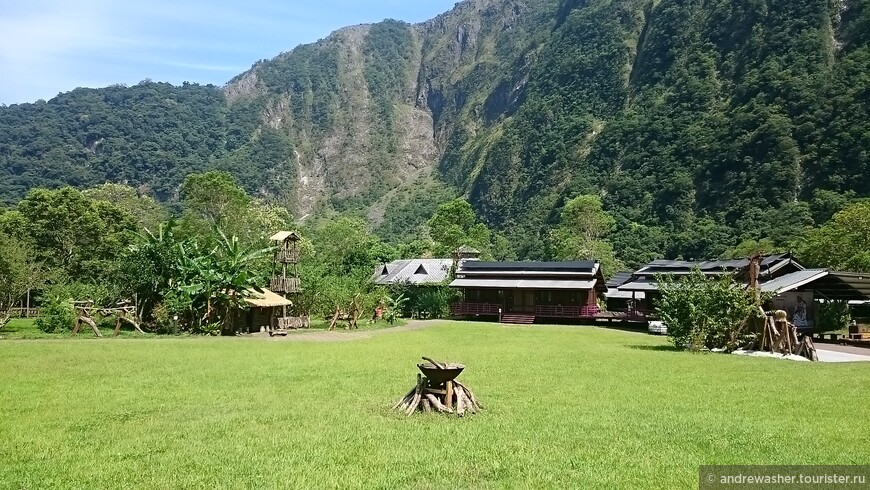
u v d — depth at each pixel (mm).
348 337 35656
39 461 9398
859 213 54312
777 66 106938
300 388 16109
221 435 11008
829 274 34000
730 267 44219
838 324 37531
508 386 16828
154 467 9109
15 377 17703
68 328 37312
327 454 9797
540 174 148750
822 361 23812
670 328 29938
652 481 8531
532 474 8820
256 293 40219
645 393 15727
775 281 37344
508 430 11445
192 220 67312
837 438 10898
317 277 49125
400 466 9180
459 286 61531
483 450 10055
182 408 13383
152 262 39125
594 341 35094
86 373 18656
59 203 63406
